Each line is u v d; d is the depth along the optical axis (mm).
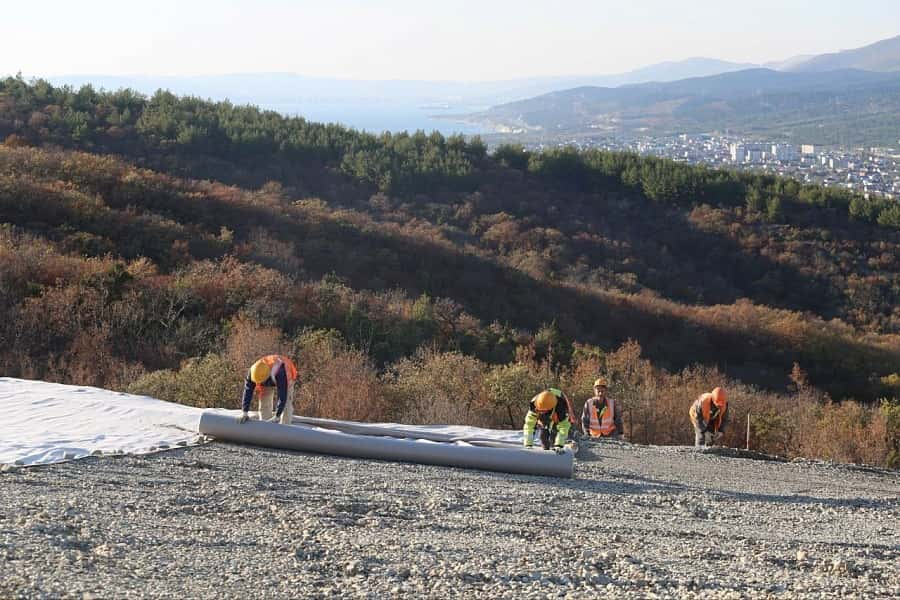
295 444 10484
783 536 7449
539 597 4891
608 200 87562
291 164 84688
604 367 24656
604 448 12617
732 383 35500
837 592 5383
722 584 5449
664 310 51281
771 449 20000
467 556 5840
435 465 10227
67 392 13539
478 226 75500
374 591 4840
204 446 10367
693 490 9766
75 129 77500
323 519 6871
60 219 40969
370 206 77750
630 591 5129
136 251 39156
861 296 68500
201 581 4859
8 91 85625
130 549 5480
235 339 23688
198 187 56375
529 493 8781
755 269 73188
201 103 97312
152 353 23516
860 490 10812
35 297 24766
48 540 5508
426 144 98250
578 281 60812
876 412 22312
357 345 28531
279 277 34438
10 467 8484
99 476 8320
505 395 19469
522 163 96312
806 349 47688
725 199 86500
